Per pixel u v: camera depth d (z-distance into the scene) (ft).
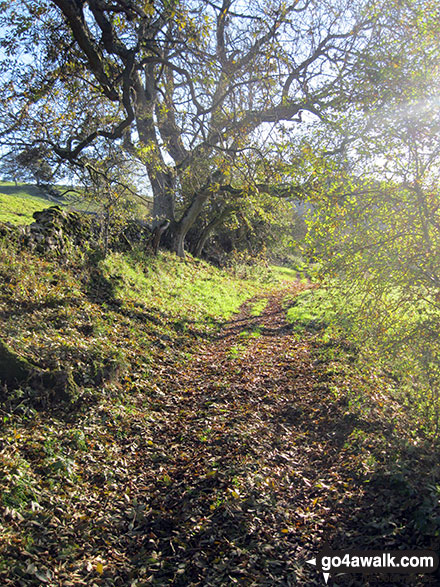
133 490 20.34
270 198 67.00
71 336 32.12
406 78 26.45
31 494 17.70
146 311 48.19
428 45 27.04
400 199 23.30
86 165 48.16
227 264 114.73
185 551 16.43
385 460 20.79
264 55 44.98
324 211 25.84
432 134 22.88
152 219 79.00
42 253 45.60
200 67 41.75
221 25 51.13
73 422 24.49
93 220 59.00
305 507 18.94
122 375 31.40
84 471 20.76
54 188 55.47
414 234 22.70
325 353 37.17
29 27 43.19
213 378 35.78
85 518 17.65
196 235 105.81
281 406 29.91
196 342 46.37
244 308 73.15
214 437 25.07
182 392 32.83
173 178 81.00
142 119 64.75
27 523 16.25
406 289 22.62
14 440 20.75
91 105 49.62
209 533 17.25
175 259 83.41
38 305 35.42
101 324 37.52
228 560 15.80
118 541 16.99
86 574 14.93
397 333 23.35
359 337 25.80
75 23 36.88
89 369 28.68
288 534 17.25
